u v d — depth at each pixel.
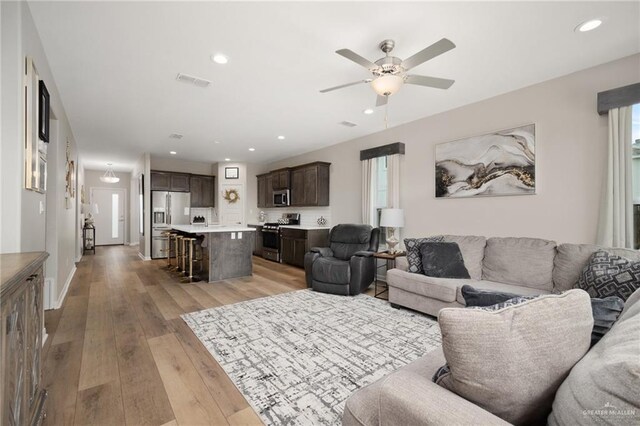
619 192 2.59
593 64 2.76
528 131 3.21
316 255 4.41
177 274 5.23
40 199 2.42
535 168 3.17
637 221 2.57
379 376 2.03
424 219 4.25
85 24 2.14
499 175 3.44
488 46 2.44
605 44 2.42
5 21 1.85
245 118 4.28
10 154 1.86
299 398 1.79
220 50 2.49
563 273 2.57
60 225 3.57
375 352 2.36
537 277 2.73
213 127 4.74
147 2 1.92
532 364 0.79
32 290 1.34
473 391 0.81
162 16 2.06
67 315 3.17
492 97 3.52
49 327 2.84
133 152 6.72
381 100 2.91
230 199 7.98
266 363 2.20
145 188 6.75
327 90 2.51
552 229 3.06
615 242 2.59
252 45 2.42
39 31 2.21
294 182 6.64
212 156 7.26
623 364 0.57
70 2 1.91
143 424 1.58
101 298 3.79
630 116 2.55
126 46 2.43
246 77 2.98
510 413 0.81
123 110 3.92
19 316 1.12
